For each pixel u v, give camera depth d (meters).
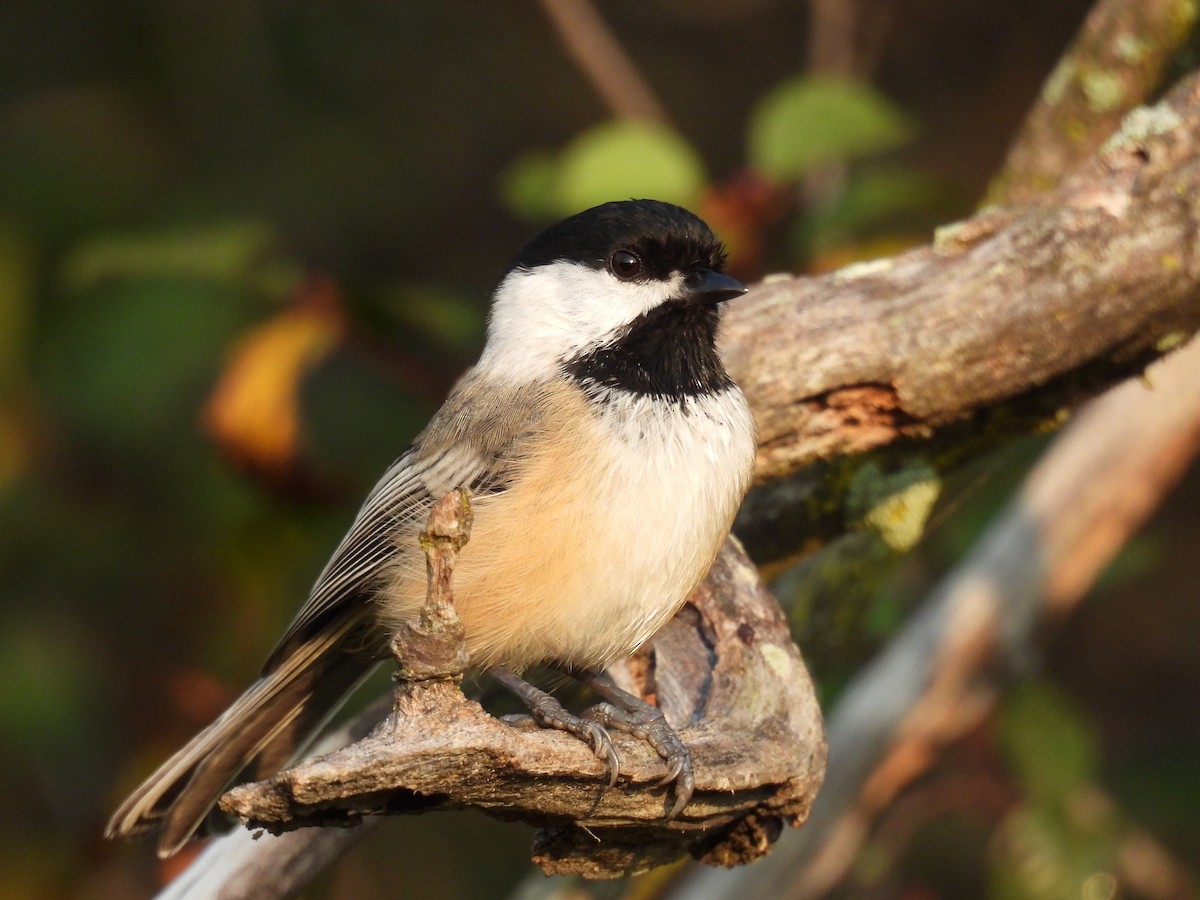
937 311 6.78
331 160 12.71
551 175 8.49
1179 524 13.33
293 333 8.27
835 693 8.99
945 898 10.51
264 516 8.58
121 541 10.90
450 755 4.77
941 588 8.80
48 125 12.07
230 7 12.63
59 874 9.51
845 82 8.88
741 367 6.93
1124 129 6.85
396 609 6.75
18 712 10.40
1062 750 8.20
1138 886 9.64
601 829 5.55
